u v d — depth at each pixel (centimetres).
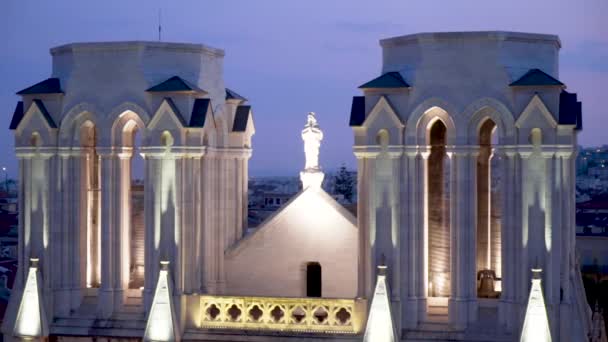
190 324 5966
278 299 5897
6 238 11769
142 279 6450
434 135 5947
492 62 5600
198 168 6022
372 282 5691
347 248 6500
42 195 6131
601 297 10219
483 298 5734
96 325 6044
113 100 6028
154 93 5938
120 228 6100
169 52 6078
